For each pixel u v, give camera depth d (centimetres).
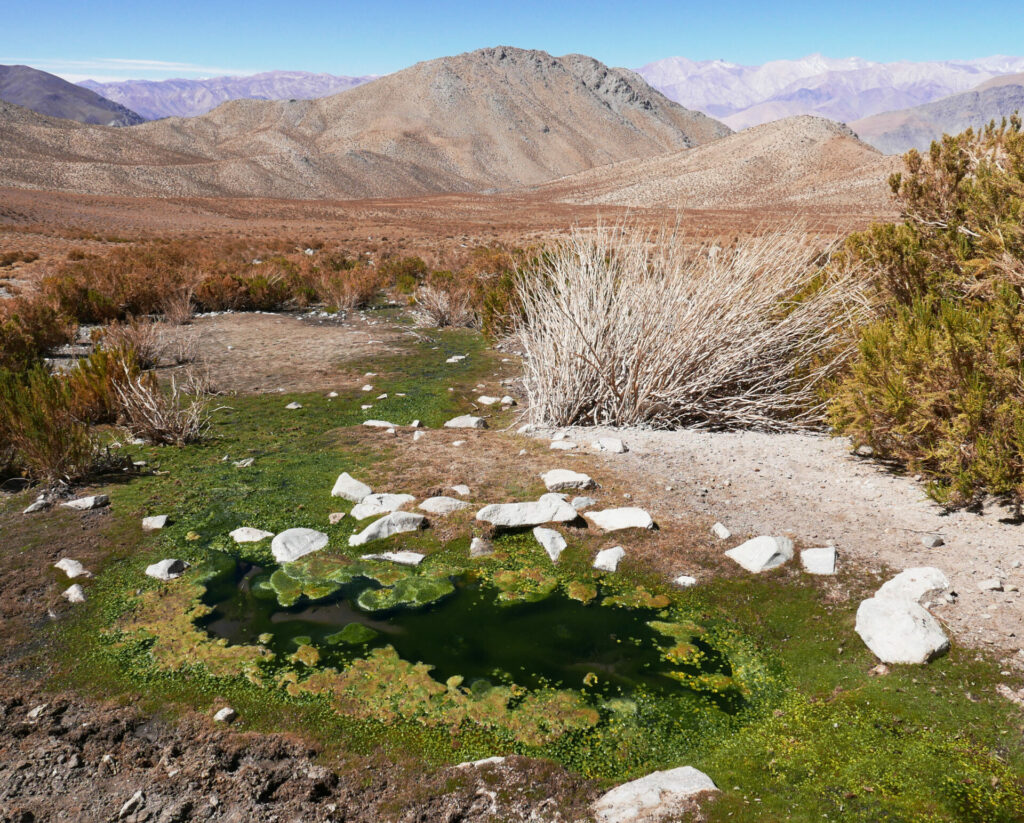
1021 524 404
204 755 266
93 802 243
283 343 1203
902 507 450
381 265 2419
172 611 370
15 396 573
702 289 688
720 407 686
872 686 294
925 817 227
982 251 512
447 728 284
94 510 498
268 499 515
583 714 293
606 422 683
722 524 442
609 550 420
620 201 13450
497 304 1181
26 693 302
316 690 307
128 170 17262
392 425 700
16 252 2905
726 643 341
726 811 233
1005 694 276
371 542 445
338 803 245
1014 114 569
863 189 10431
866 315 654
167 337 1232
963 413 432
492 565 419
